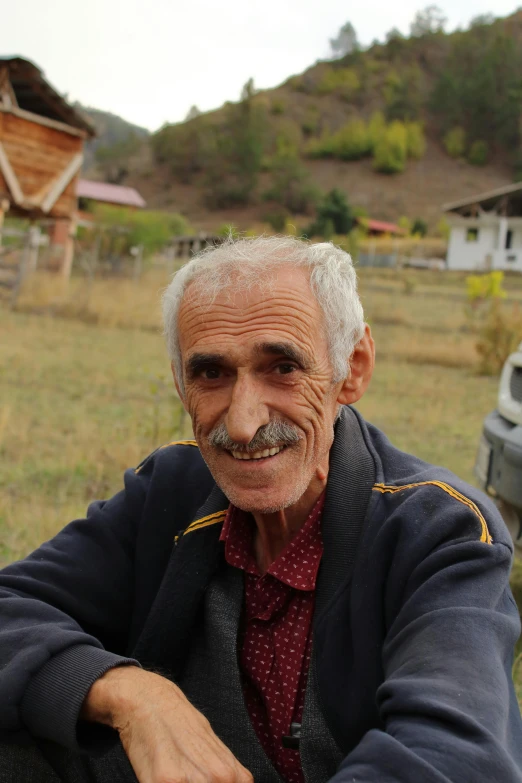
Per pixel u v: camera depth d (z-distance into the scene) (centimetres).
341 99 17238
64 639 149
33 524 425
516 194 5562
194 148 14288
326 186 13475
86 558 181
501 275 2484
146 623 169
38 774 155
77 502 483
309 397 150
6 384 916
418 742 113
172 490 182
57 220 2252
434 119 15800
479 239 5609
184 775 125
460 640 126
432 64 18538
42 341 1361
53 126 2086
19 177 2047
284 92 17638
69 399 859
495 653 126
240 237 165
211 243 166
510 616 136
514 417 363
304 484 154
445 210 5828
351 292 158
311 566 158
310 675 152
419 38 19262
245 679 163
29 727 148
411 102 15925
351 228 8981
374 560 149
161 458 189
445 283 4194
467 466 671
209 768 126
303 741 149
